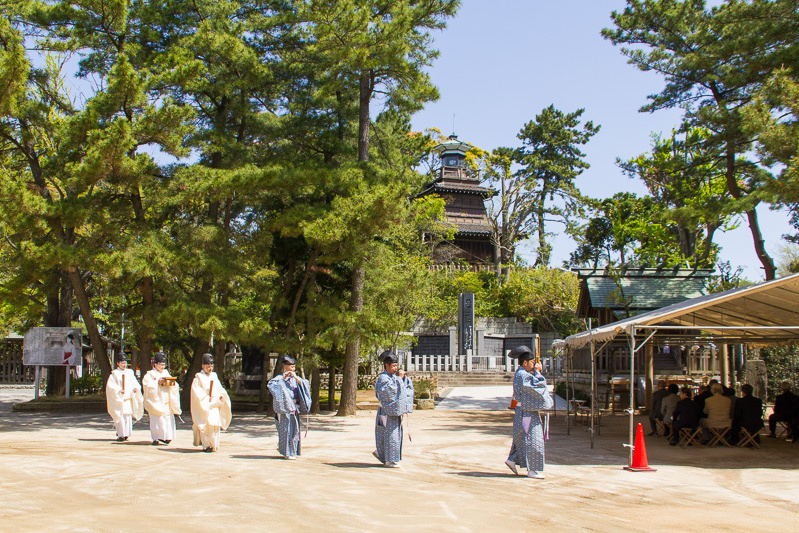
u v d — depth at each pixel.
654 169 37.75
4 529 5.96
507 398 28.97
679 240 40.59
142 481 8.88
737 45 18.77
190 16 20.75
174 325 24.06
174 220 21.09
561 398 29.16
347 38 18.64
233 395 28.61
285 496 7.96
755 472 11.27
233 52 19.09
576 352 29.09
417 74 19.47
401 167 23.33
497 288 50.75
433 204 38.81
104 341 33.50
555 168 62.62
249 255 18.92
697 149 24.27
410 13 18.69
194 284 22.50
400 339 23.48
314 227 16.78
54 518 6.48
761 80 18.88
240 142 20.95
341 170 18.59
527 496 8.65
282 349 18.77
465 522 6.86
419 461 11.96
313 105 22.17
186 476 9.40
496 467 11.48
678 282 26.88
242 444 14.11
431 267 50.94
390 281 22.83
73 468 9.94
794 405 15.83
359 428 18.09
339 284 23.69
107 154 15.71
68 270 17.33
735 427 14.93
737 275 36.94
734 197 22.06
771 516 7.80
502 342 43.53
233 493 8.09
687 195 27.06
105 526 6.18
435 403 27.02
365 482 9.24
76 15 17.97
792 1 18.06
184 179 17.97
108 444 13.30
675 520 7.45
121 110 17.44
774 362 26.53
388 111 23.53
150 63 19.33
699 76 21.22
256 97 22.41
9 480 8.77
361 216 16.89
